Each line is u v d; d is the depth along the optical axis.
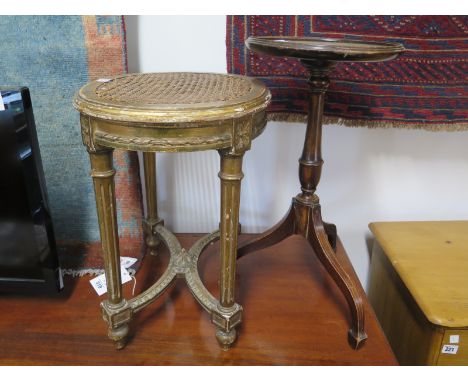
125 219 1.05
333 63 0.76
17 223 0.78
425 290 0.84
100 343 0.79
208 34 0.98
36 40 0.89
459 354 0.81
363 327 0.78
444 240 1.03
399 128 1.03
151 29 0.98
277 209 1.17
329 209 1.18
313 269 1.03
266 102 0.65
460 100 0.94
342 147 1.10
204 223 1.19
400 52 0.66
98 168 0.64
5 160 0.72
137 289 0.94
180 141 0.58
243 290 0.94
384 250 1.00
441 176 1.14
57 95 0.93
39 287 0.84
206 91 0.68
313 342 0.80
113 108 0.57
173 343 0.80
